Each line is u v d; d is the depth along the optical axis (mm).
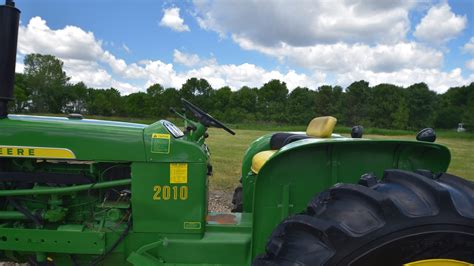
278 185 2303
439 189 1808
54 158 2268
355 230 1773
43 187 2355
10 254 2400
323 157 2328
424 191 1860
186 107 2727
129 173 2434
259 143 3514
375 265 1746
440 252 1771
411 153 2375
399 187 1913
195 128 2678
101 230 2309
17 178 2338
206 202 2480
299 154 2303
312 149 2311
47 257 2355
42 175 2346
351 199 1908
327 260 1741
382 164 2377
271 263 1896
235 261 2311
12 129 2256
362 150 2355
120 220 2379
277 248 1913
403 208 1791
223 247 2303
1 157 2311
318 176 2328
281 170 2299
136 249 2326
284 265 1837
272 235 2035
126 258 2350
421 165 2396
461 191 1951
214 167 8133
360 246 1739
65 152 2266
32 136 2260
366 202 1856
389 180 2010
